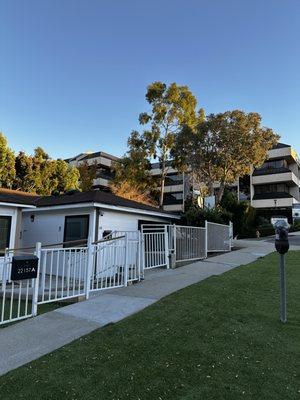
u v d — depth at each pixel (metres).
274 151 42.03
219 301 7.16
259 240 25.47
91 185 39.66
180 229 13.09
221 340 5.16
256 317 6.14
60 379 4.20
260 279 9.24
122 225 14.24
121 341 5.28
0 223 12.45
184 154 24.72
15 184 28.58
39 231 14.60
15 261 6.57
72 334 5.73
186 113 28.58
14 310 7.64
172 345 5.04
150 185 30.91
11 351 5.14
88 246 8.34
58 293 8.67
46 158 31.38
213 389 3.84
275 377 4.06
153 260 11.43
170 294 7.91
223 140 22.56
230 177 24.72
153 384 4.00
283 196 40.00
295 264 11.69
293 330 5.50
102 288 8.61
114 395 3.81
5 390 4.00
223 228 17.00
